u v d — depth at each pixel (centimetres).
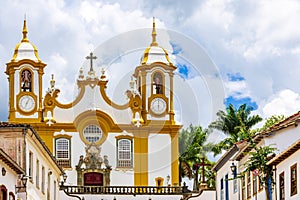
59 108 6562
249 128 6550
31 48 6681
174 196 5950
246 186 4119
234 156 4269
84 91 6531
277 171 3409
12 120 6544
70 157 6506
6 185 3309
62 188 5744
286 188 3281
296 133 3484
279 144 3528
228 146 6256
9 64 6600
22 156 3691
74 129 6512
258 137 3612
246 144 4009
